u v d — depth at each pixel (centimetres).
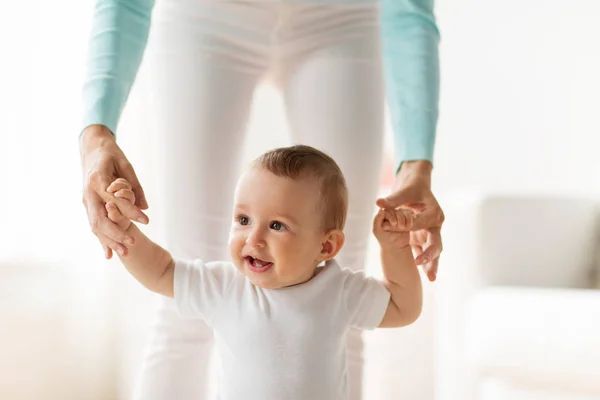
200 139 136
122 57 129
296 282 119
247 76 139
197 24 136
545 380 184
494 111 313
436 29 145
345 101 139
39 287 232
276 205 115
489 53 313
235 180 140
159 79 138
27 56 241
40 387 234
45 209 242
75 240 244
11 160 240
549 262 222
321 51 139
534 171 310
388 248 121
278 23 138
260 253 115
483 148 314
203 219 137
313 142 141
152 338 138
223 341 119
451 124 317
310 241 117
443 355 214
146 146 236
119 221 113
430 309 275
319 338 116
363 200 141
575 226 227
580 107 306
